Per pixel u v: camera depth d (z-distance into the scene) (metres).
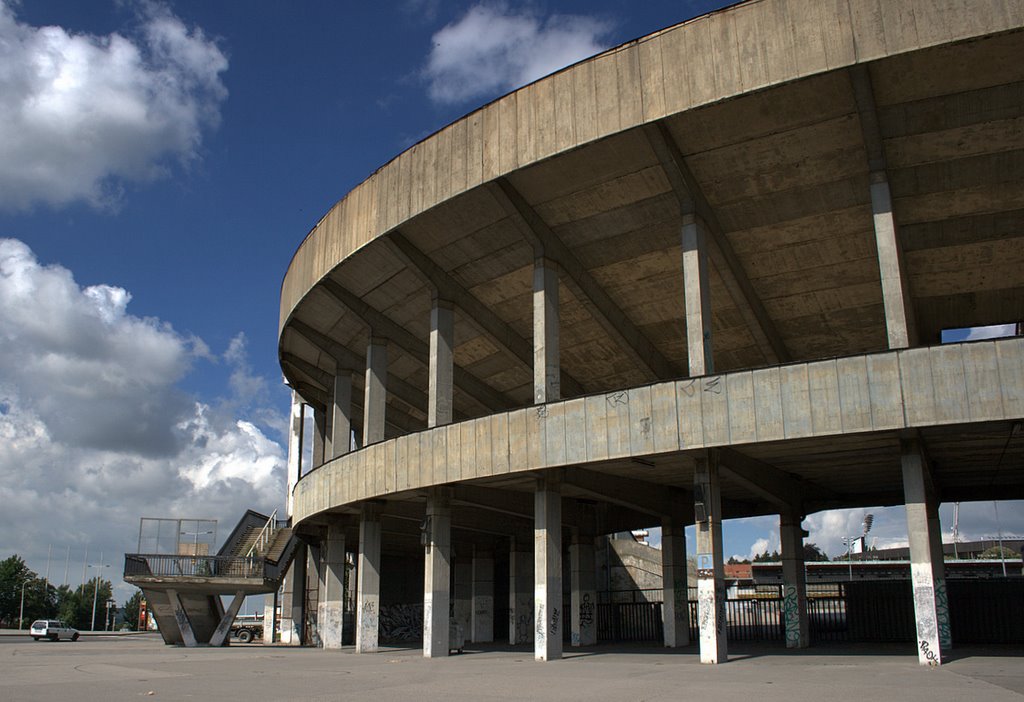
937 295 24.64
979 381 16.33
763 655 21.30
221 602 37.88
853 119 18.97
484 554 39.28
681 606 27.94
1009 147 19.22
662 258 24.30
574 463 20.98
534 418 22.00
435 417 25.75
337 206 28.03
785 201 21.56
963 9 16.34
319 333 33.69
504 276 26.48
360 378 36.81
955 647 24.39
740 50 18.53
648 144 20.36
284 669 19.59
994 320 25.91
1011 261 22.88
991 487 28.72
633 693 12.23
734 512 30.83
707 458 19.48
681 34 19.39
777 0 18.27
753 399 18.47
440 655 24.39
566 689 13.16
